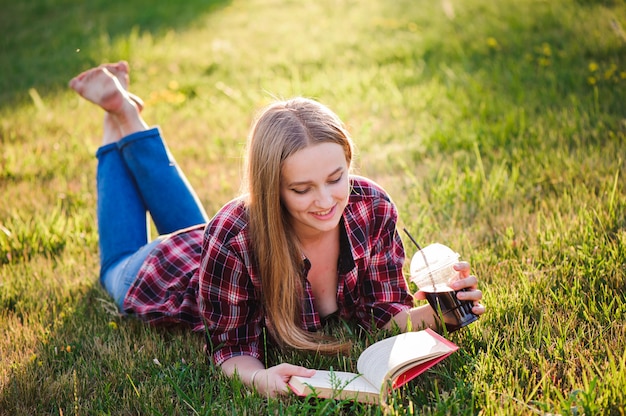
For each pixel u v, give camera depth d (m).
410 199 3.67
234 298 2.34
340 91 5.84
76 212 3.92
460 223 3.35
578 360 2.21
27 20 10.04
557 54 6.02
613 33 6.16
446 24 7.72
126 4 10.67
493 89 5.42
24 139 5.19
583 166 3.70
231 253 2.28
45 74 7.14
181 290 2.71
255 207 2.19
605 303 2.49
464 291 2.25
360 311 2.57
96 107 5.91
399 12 8.77
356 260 2.43
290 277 2.29
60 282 3.13
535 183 3.69
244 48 7.68
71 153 4.85
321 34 8.02
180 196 3.10
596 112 4.53
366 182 2.43
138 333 2.73
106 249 3.03
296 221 2.29
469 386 2.11
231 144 4.95
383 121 5.10
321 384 2.05
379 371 2.05
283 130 2.08
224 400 2.18
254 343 2.43
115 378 2.37
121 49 7.53
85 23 9.39
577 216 3.15
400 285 2.53
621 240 2.80
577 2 7.59
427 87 5.68
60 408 2.22
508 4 8.12
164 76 6.82
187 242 2.82
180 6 10.34
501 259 2.97
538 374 2.20
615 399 1.96
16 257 3.42
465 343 2.37
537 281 2.68
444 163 4.11
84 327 2.75
